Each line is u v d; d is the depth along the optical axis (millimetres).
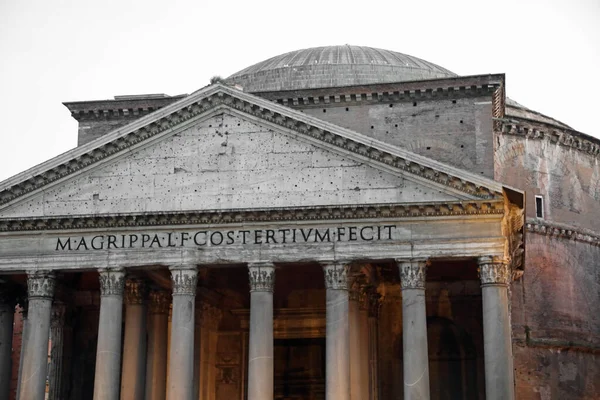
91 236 37250
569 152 51875
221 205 36750
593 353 50219
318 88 45250
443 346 44188
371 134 44781
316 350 45438
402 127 44625
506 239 35156
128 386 38656
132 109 46719
